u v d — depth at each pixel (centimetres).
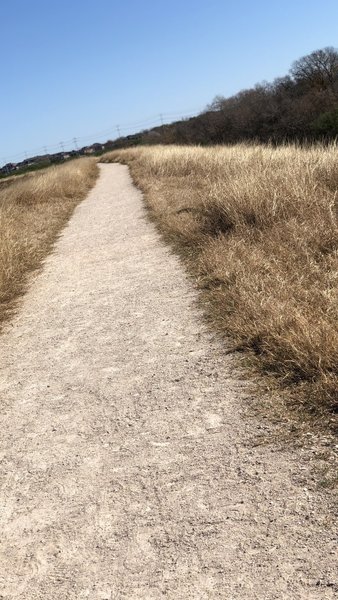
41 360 470
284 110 3912
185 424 321
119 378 402
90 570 229
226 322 446
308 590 195
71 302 622
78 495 280
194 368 389
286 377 334
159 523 247
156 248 787
